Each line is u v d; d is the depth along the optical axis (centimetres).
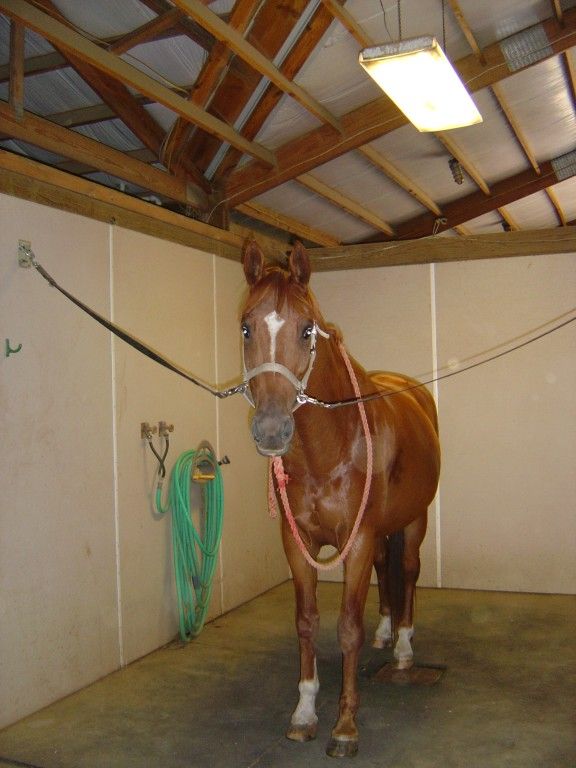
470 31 337
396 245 454
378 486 253
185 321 371
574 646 335
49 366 278
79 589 292
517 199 612
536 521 427
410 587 315
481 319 439
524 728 251
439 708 269
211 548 362
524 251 429
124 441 321
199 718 266
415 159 495
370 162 468
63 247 287
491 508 435
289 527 252
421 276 450
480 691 284
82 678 293
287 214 516
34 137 292
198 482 370
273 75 316
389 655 327
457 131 468
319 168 455
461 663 316
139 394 332
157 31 289
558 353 423
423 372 451
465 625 369
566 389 422
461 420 441
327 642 353
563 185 683
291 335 208
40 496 272
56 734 253
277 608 408
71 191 292
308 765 230
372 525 251
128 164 348
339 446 240
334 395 238
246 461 427
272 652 337
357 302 464
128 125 354
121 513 318
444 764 228
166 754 239
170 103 313
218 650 340
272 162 406
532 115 481
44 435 275
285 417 202
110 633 310
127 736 252
